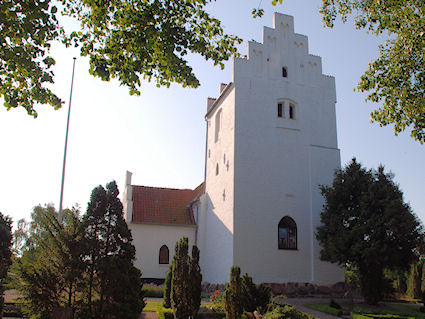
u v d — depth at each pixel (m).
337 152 27.42
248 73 26.91
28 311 12.52
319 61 29.16
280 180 25.78
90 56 9.01
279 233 24.92
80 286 12.45
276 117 26.81
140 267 29.89
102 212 13.36
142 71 9.30
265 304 15.04
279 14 28.91
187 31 9.03
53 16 8.43
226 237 25.17
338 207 21.16
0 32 8.05
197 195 34.03
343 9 13.83
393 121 13.26
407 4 12.25
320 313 17.95
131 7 9.20
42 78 8.98
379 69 13.03
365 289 20.75
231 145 25.94
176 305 13.43
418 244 18.64
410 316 17.06
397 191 20.31
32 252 13.74
